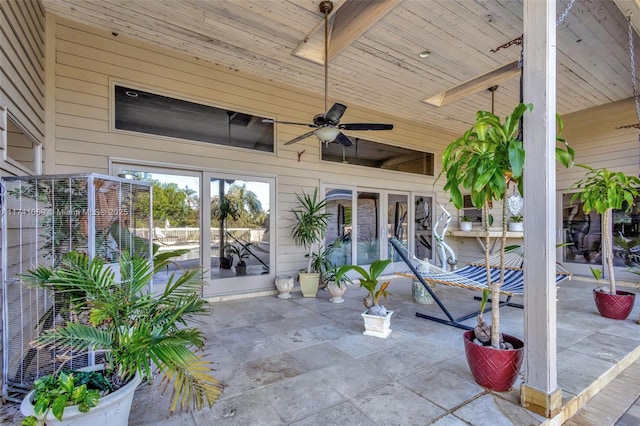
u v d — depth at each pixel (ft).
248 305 15.29
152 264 9.06
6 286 7.11
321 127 12.30
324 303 15.74
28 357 7.54
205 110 15.61
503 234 7.63
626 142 20.33
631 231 20.30
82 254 6.69
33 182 7.69
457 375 8.28
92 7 11.53
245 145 16.78
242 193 16.74
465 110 20.94
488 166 6.91
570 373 8.36
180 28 12.64
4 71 7.41
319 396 7.31
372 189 22.17
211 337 11.08
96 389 5.51
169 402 7.04
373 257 22.22
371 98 19.13
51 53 12.07
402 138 23.12
